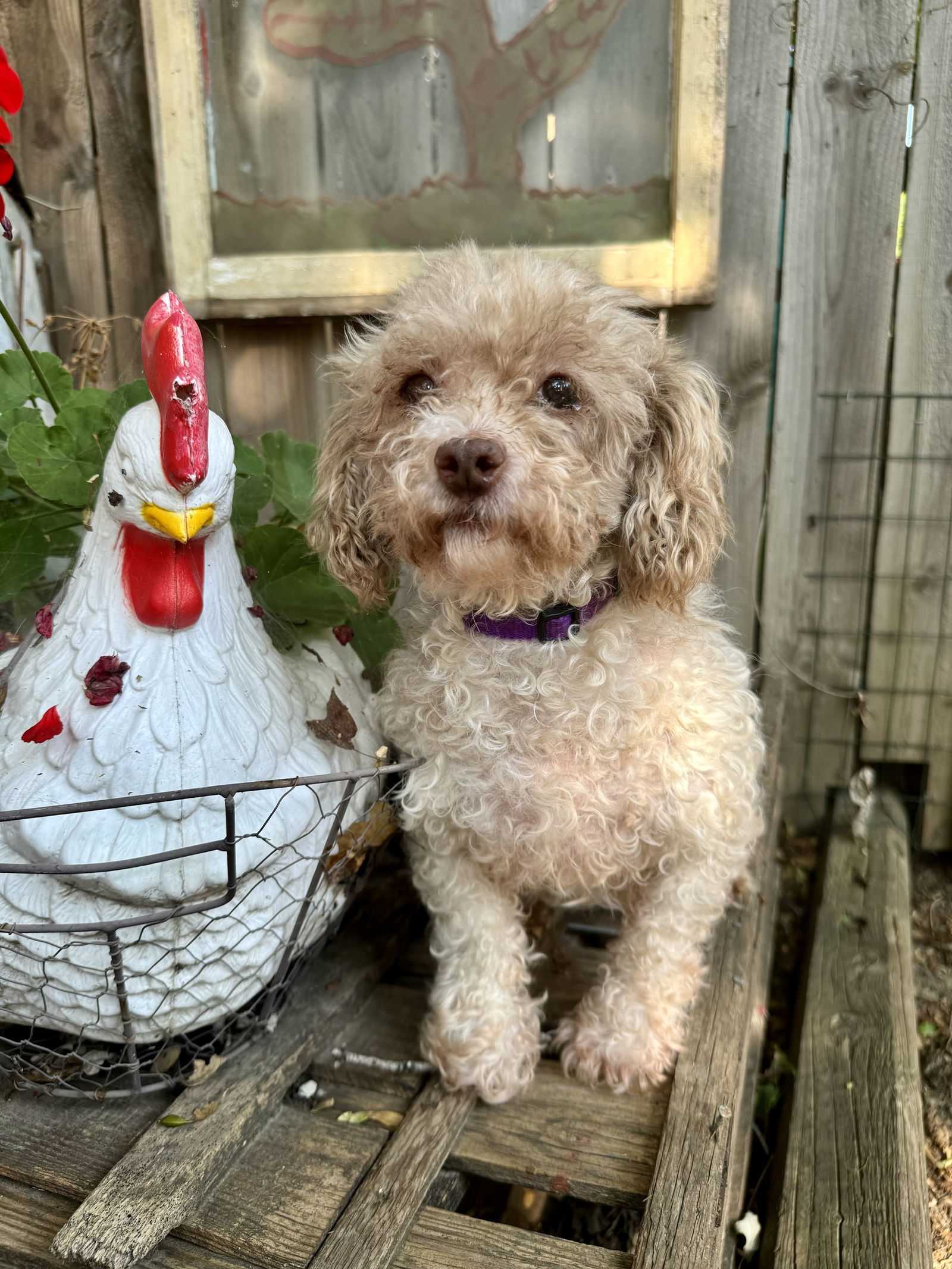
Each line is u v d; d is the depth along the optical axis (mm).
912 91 775
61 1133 491
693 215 786
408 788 551
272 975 530
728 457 629
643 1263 421
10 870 418
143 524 458
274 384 893
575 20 778
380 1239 436
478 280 530
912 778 953
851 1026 660
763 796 686
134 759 455
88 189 875
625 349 542
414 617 593
